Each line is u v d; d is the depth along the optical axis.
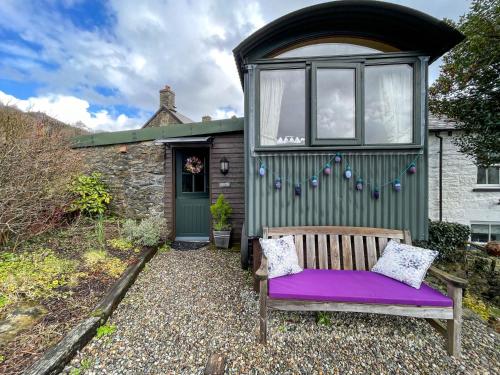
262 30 2.68
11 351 1.68
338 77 2.82
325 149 2.82
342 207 2.85
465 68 3.28
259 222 2.92
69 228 4.19
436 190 5.41
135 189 5.31
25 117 4.40
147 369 1.71
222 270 3.48
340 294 1.99
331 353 1.89
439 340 2.03
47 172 3.77
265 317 1.99
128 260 3.47
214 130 4.83
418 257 2.26
